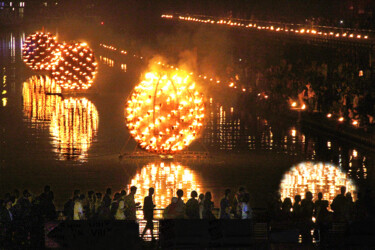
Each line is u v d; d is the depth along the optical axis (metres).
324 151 51.16
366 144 52.75
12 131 59.09
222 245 25.44
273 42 94.31
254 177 42.25
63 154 49.59
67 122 64.12
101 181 41.03
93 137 56.56
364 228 25.80
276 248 25.67
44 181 41.09
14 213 27.81
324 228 26.31
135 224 25.66
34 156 48.88
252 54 95.94
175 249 25.41
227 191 28.50
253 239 25.53
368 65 65.75
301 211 27.83
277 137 57.62
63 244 25.56
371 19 81.50
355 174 43.03
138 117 46.94
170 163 46.84
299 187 39.53
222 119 68.25
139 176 42.47
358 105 55.88
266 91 77.25
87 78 84.06
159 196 37.31
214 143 54.62
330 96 62.78
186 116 47.28
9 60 126.69
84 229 25.55
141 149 49.59
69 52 83.25
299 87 68.12
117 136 57.00
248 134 59.19
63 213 28.66
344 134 56.56
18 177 42.16
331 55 76.12
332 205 28.22
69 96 82.81
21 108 72.62
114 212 27.97
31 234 25.83
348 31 80.12
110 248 25.56
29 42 98.00
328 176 42.44
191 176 42.53
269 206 28.09
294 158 48.50
